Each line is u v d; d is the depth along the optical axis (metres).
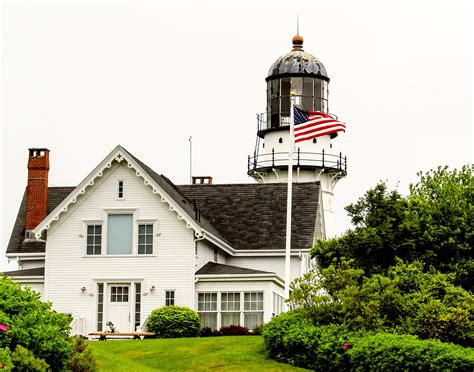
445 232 52.72
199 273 62.47
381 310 45.88
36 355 32.47
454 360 39.09
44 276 63.75
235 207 71.69
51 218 63.56
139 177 63.19
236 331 59.94
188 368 44.34
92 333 58.47
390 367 40.44
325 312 46.06
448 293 47.38
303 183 73.31
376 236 52.91
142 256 62.81
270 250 67.88
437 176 57.12
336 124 53.69
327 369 43.12
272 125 86.81
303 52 88.00
